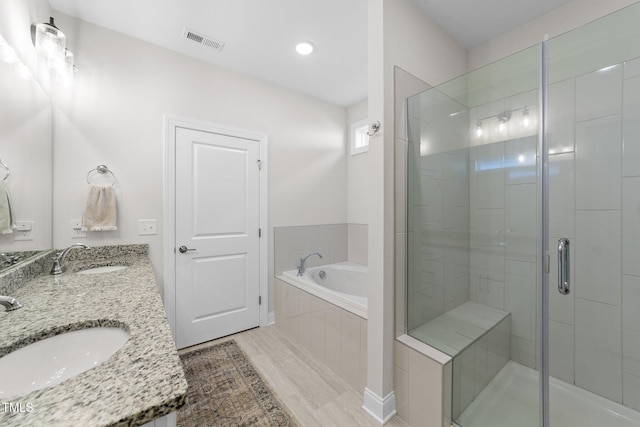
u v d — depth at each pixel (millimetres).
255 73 2621
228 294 2543
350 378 1826
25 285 1351
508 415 1505
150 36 2084
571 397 1612
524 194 1658
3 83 1259
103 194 1925
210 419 1521
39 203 1616
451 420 1438
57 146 1804
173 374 619
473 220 1892
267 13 1845
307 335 2279
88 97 1917
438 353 1449
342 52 2287
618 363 1524
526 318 1648
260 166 2727
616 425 1439
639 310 1467
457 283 1864
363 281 2949
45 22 1698
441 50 1921
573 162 1605
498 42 2041
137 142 2098
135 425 492
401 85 1596
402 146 1597
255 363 2082
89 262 1839
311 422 1508
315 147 3141
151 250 2160
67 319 930
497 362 1700
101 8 1801
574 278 1645
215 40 2131
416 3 1716
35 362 799
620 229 1506
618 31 1379
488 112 1758
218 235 2490
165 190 2205
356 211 3324
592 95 1520
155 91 2176
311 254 2920
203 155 2398
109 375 609
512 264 1716
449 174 1804
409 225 1643
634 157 1446
